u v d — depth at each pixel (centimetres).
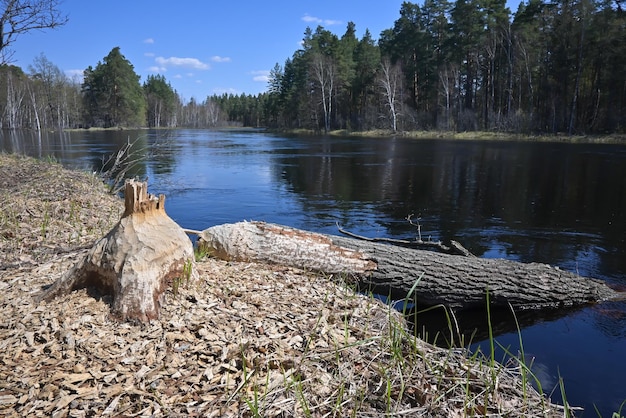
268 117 8412
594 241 718
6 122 6016
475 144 3008
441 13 4806
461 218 886
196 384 243
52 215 610
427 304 465
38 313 304
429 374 278
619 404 297
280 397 238
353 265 462
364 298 406
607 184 1284
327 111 5662
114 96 6719
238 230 471
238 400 233
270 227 478
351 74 5419
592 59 3466
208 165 1847
